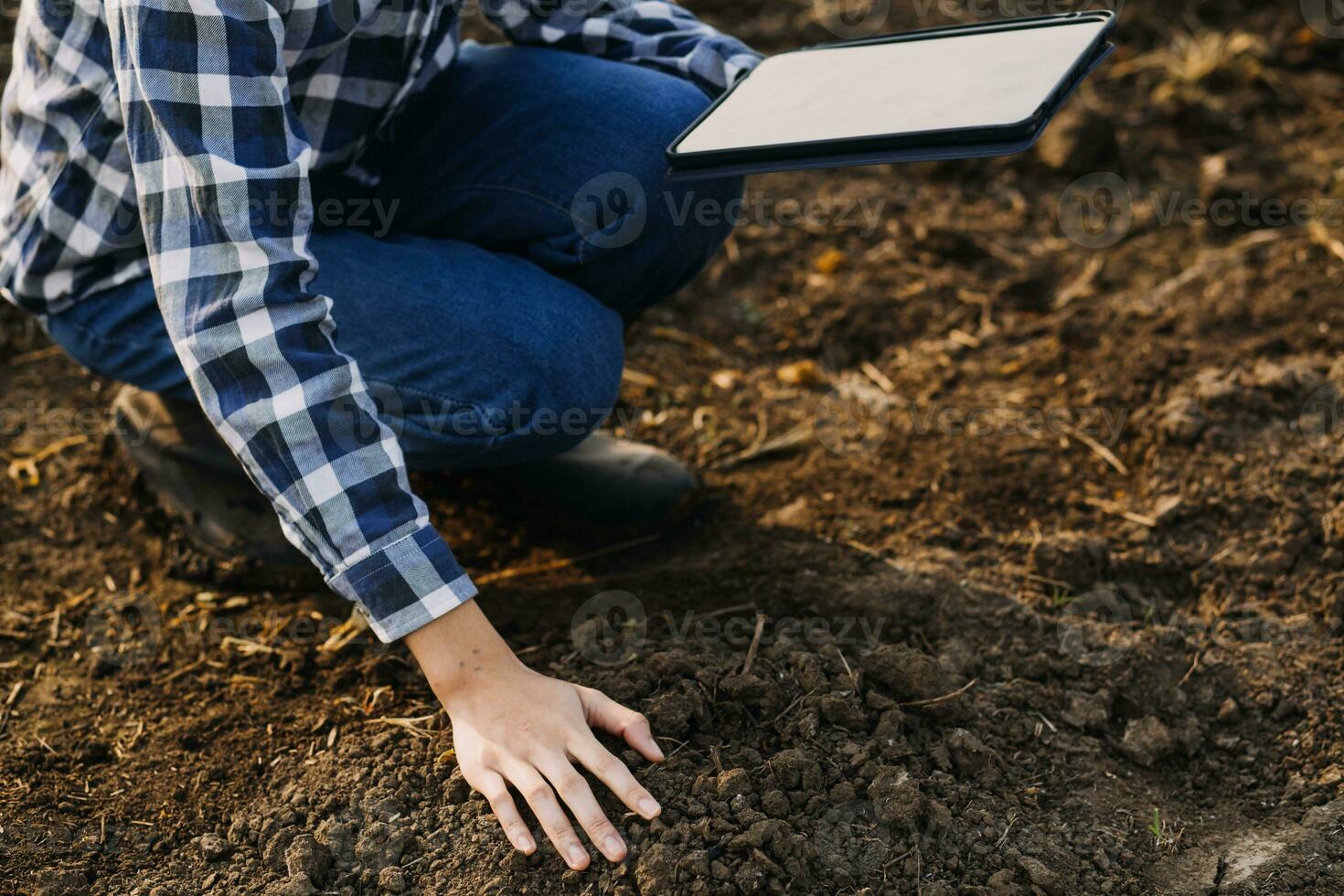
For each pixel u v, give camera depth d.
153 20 1.18
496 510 2.02
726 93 1.50
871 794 1.42
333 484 1.24
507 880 1.33
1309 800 1.51
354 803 1.47
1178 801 1.55
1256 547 1.87
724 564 1.87
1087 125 2.80
